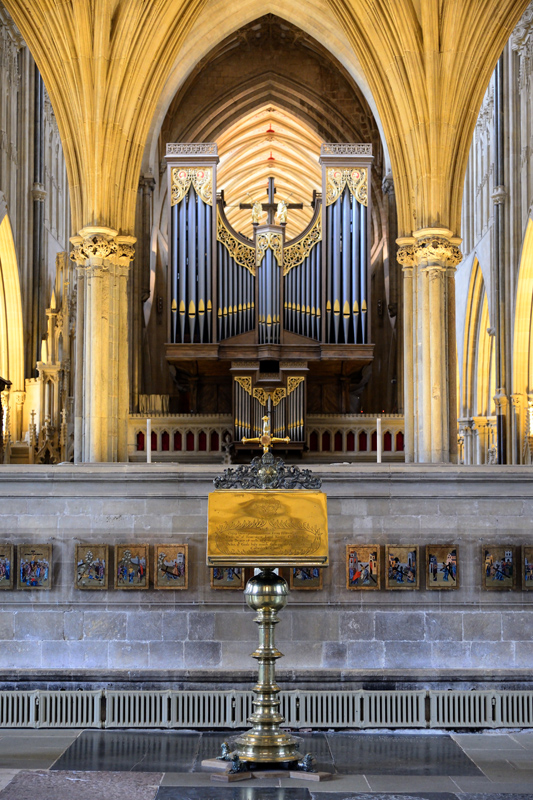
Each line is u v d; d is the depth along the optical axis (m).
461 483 15.15
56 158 35.19
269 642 11.65
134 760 11.95
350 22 22.03
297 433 26.61
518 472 15.09
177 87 32.22
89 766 11.65
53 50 21.19
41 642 14.90
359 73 30.91
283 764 11.38
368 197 27.80
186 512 15.12
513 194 31.27
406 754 12.41
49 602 14.97
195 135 38.34
